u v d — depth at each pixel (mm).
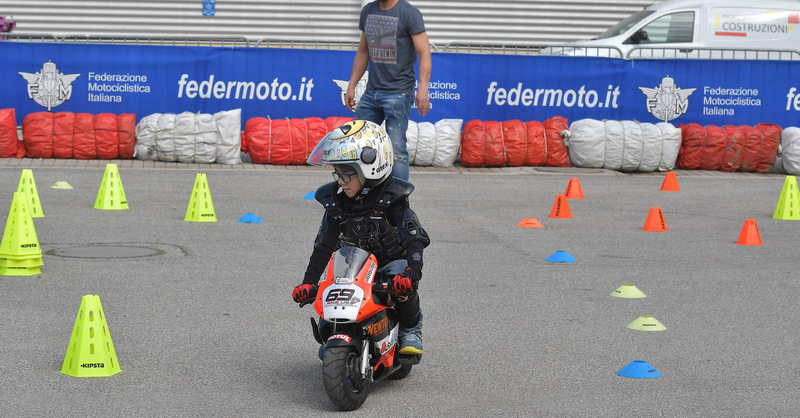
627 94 17672
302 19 23203
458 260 8953
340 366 4711
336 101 17172
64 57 16547
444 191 13648
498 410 4941
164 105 16875
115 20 22844
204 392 5152
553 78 17516
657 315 7066
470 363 5797
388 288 4820
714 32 19047
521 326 6680
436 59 17203
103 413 4781
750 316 7074
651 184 15117
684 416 4875
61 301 6984
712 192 14367
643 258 9289
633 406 5027
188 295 7305
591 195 13719
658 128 16562
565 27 23922
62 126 15453
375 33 10195
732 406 5043
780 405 5066
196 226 10312
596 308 7242
